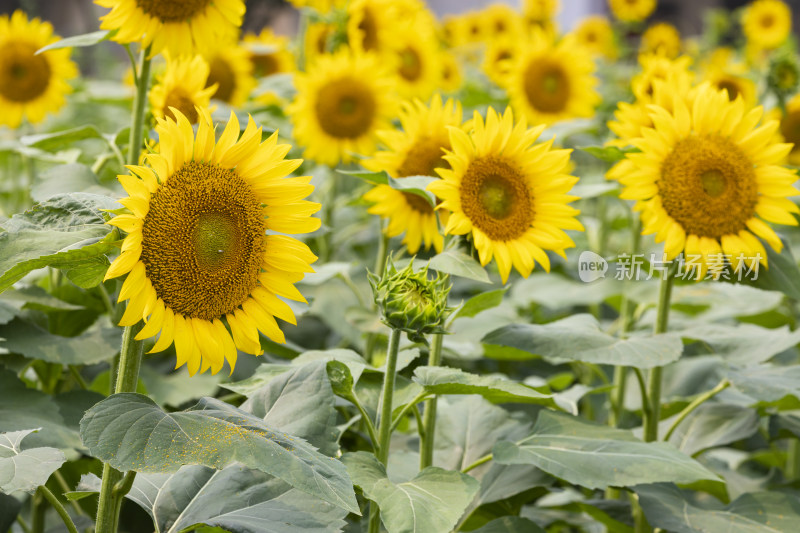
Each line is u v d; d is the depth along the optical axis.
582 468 2.03
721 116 2.19
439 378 1.99
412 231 2.26
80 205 1.84
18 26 2.62
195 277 1.83
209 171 1.85
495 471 2.20
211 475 1.96
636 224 2.64
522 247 2.09
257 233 1.87
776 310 2.66
